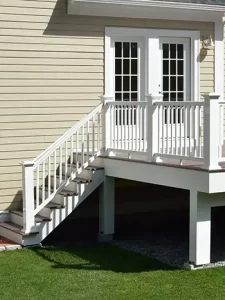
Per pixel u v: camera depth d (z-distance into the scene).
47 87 11.77
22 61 11.52
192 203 8.87
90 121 12.01
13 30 11.41
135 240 11.06
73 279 8.22
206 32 13.39
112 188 11.23
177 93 13.18
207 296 7.46
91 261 9.31
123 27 12.44
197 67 13.33
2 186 11.38
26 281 8.12
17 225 10.98
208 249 8.92
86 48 12.10
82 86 12.10
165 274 8.51
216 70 13.59
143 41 12.77
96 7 12.03
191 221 8.90
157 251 10.11
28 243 10.27
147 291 7.65
